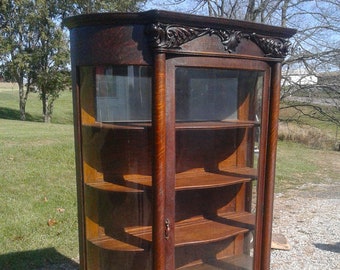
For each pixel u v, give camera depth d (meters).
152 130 1.92
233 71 2.12
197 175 2.27
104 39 1.92
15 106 22.88
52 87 17.77
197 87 2.07
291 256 3.79
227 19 1.94
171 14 1.79
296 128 13.77
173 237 2.08
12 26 16.84
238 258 2.47
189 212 2.28
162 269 2.04
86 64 2.01
